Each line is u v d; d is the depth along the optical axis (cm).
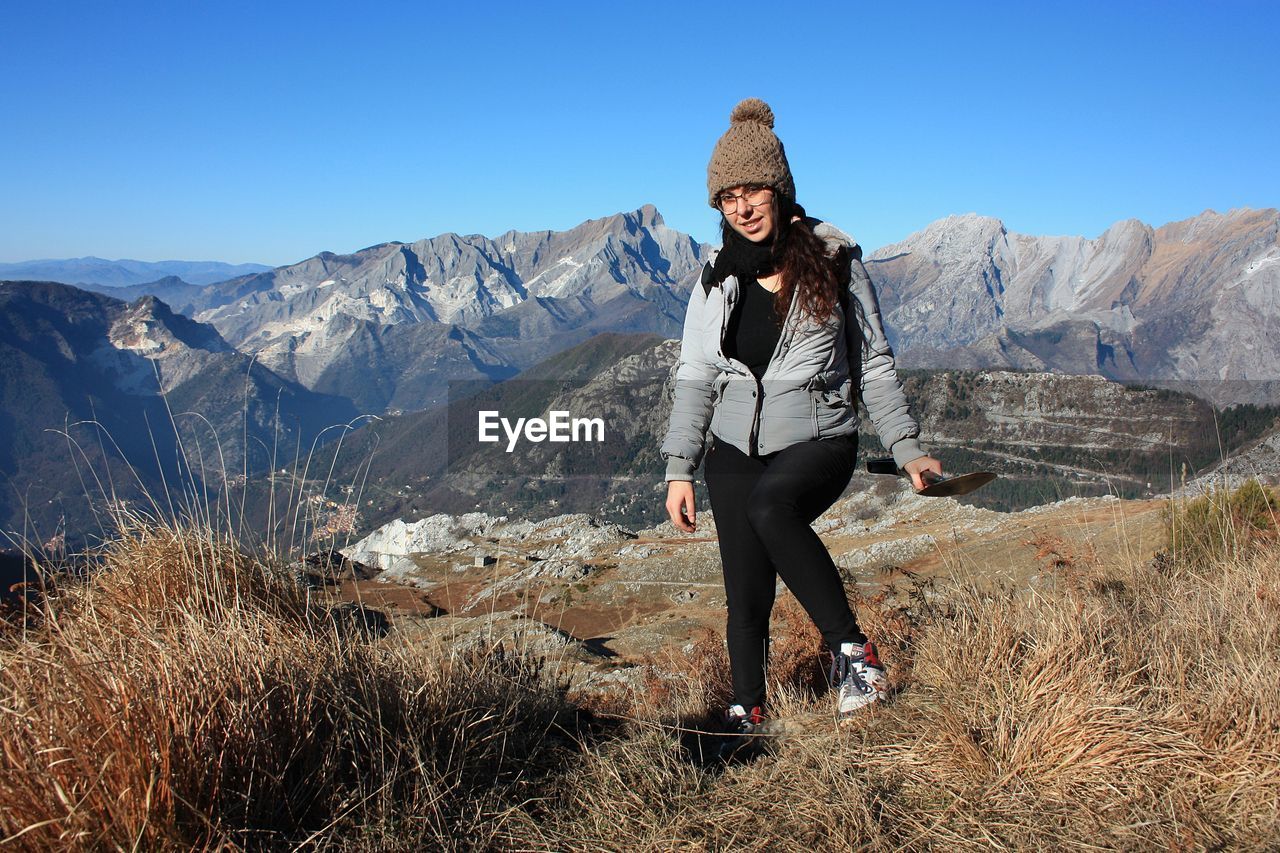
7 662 218
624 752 232
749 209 246
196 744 180
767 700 286
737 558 261
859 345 257
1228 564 397
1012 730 214
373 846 179
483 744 229
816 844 182
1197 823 177
